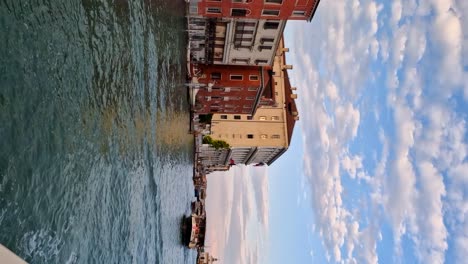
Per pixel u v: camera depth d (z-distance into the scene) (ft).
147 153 77.20
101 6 53.83
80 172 46.60
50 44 41.06
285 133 232.53
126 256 62.75
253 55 166.50
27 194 35.99
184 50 133.28
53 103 41.29
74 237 44.65
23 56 36.47
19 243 34.63
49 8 40.86
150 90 80.23
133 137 67.51
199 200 186.09
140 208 71.56
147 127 77.36
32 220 36.60
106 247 54.19
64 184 42.73
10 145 34.06
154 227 83.51
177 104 115.44
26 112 36.60
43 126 39.22
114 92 58.75
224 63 172.76
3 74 33.73
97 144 51.90
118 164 59.72
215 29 150.61
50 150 40.19
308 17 138.92
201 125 185.16
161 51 91.20
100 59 53.72
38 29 38.88
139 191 71.00
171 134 104.83
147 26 77.82
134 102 68.49
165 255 97.40
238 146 229.66
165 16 95.40
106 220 54.49
